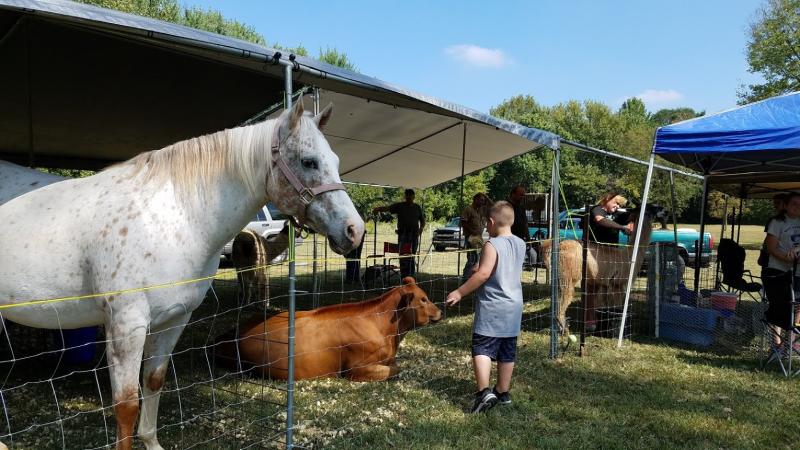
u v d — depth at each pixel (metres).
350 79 3.63
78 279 2.63
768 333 5.46
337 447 3.21
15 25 3.62
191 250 2.69
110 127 6.17
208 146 2.76
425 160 9.47
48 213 2.70
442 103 4.80
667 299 6.86
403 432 3.47
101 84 4.89
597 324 6.81
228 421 3.55
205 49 2.84
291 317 3.04
